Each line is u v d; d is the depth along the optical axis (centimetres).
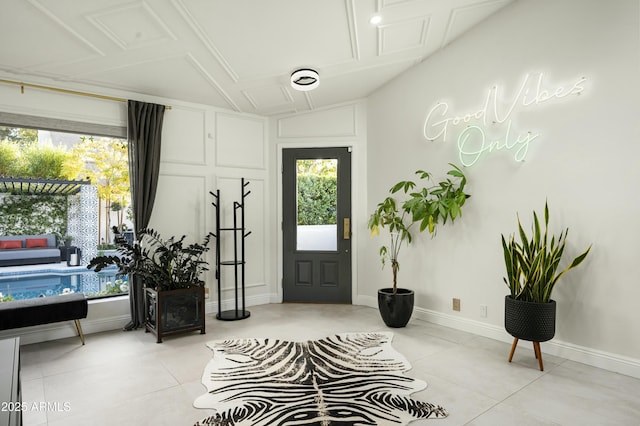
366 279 489
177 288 363
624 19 263
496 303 344
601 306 275
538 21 314
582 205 286
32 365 288
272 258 512
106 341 346
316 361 293
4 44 289
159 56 328
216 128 468
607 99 272
